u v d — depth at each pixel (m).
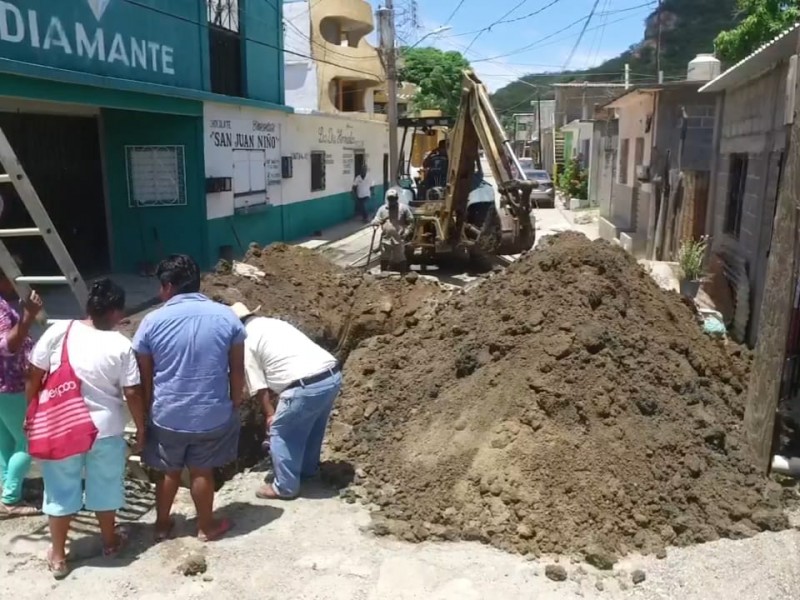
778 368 4.93
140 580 3.94
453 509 4.58
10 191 11.12
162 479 4.33
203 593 3.82
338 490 5.05
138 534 4.47
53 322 4.74
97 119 13.10
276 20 16.80
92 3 10.45
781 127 8.01
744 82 9.98
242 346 4.29
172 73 12.55
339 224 22.27
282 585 3.88
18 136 11.35
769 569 4.05
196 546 4.24
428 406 5.62
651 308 6.34
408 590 3.82
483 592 3.80
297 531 4.45
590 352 5.25
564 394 4.89
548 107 52.41
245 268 7.85
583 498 4.43
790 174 4.86
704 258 11.06
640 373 5.34
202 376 4.12
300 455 4.90
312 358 4.77
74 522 4.61
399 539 4.36
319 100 25.22
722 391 5.81
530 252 6.93
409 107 37.41
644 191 15.45
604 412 4.88
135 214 13.48
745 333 8.65
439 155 14.76
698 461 4.81
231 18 14.84
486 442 4.85
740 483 4.81
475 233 12.97
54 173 12.12
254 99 15.71
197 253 13.62
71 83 9.84
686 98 14.01
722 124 11.39
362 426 5.82
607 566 4.06
